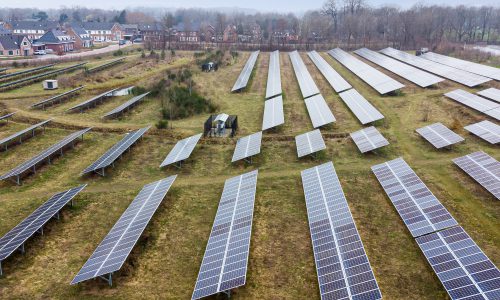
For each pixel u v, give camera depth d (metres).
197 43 172.25
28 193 39.53
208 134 54.81
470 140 47.91
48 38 157.62
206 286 24.47
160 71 97.44
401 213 31.86
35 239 31.59
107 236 30.30
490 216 32.12
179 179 42.56
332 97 73.69
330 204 32.94
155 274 27.75
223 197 36.53
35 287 26.48
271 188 39.62
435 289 24.73
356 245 26.64
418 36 161.25
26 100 71.38
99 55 131.75
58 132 56.31
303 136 49.84
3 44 141.62
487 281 22.12
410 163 43.00
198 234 32.41
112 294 25.91
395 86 71.50
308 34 196.25
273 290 25.73
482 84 75.00
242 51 154.62
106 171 44.44
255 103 72.31
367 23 187.12
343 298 22.47
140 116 63.94
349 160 44.94
